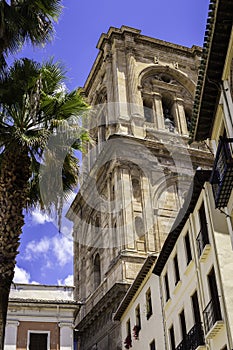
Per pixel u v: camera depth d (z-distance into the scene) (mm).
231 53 15477
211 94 17688
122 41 58219
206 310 21594
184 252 25734
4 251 12773
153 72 57844
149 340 30406
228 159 14273
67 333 30281
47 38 16125
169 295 28375
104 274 44500
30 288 31906
